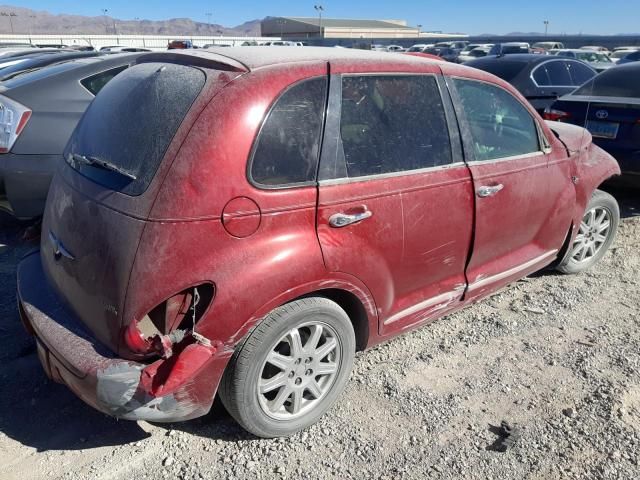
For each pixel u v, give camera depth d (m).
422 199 3.05
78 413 3.00
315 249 2.62
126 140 2.62
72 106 5.09
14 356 3.48
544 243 4.12
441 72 3.27
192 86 2.54
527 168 3.69
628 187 6.45
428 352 3.58
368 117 2.89
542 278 4.68
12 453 2.71
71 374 2.42
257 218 2.47
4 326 3.81
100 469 2.62
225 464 2.66
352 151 2.80
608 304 4.26
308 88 2.67
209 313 2.38
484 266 3.65
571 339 3.77
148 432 2.87
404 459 2.72
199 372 2.43
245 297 2.43
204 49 3.00
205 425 2.92
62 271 2.72
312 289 2.64
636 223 6.02
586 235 4.70
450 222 3.23
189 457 2.71
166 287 2.31
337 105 2.75
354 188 2.76
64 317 2.67
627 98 6.26
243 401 2.59
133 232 2.34
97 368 2.33
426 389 3.22
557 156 4.00
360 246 2.80
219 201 2.37
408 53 3.54
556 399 3.16
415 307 3.27
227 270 2.40
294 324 2.64
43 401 3.09
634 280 4.68
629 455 2.75
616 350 3.64
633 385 3.27
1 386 3.20
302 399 2.85
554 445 2.81
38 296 2.86
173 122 2.46
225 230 2.40
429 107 3.17
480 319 4.01
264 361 2.60
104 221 2.46
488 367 3.44
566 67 9.90
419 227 3.07
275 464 2.67
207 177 2.36
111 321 2.38
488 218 3.46
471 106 3.41
